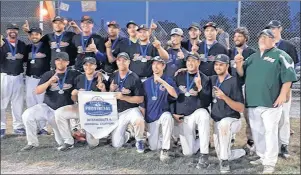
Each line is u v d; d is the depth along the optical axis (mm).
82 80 5184
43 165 4523
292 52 4984
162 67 4902
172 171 4406
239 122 4609
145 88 5027
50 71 5289
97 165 4543
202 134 4562
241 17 6637
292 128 5160
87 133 5105
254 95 4438
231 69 4949
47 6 6125
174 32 5441
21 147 5031
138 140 4973
